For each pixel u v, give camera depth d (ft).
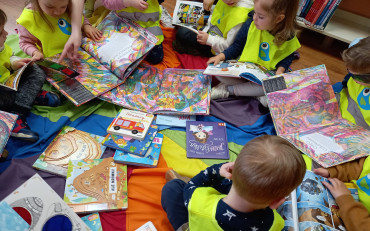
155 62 5.07
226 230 2.17
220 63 4.56
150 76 4.60
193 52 5.39
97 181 3.31
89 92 4.03
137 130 3.78
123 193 3.27
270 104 4.03
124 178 3.41
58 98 4.09
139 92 4.36
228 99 4.57
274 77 4.15
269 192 2.02
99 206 3.10
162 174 3.52
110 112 4.18
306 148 3.64
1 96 3.43
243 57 4.58
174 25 5.56
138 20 4.72
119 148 3.62
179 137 4.00
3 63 3.85
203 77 4.60
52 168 3.36
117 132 3.75
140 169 3.51
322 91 4.12
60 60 4.25
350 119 4.04
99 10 5.41
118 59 4.36
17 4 5.87
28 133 3.54
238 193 2.13
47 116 3.92
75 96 3.92
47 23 4.22
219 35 5.05
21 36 4.22
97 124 4.01
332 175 3.38
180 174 3.54
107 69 4.45
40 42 4.42
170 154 3.77
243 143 4.04
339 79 5.57
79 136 3.78
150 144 3.77
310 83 4.14
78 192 3.17
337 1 5.45
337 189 3.17
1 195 3.10
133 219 3.12
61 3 3.91
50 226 2.27
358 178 3.43
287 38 4.44
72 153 3.56
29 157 3.47
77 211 3.01
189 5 5.60
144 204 3.26
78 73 4.24
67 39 4.51
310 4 5.76
